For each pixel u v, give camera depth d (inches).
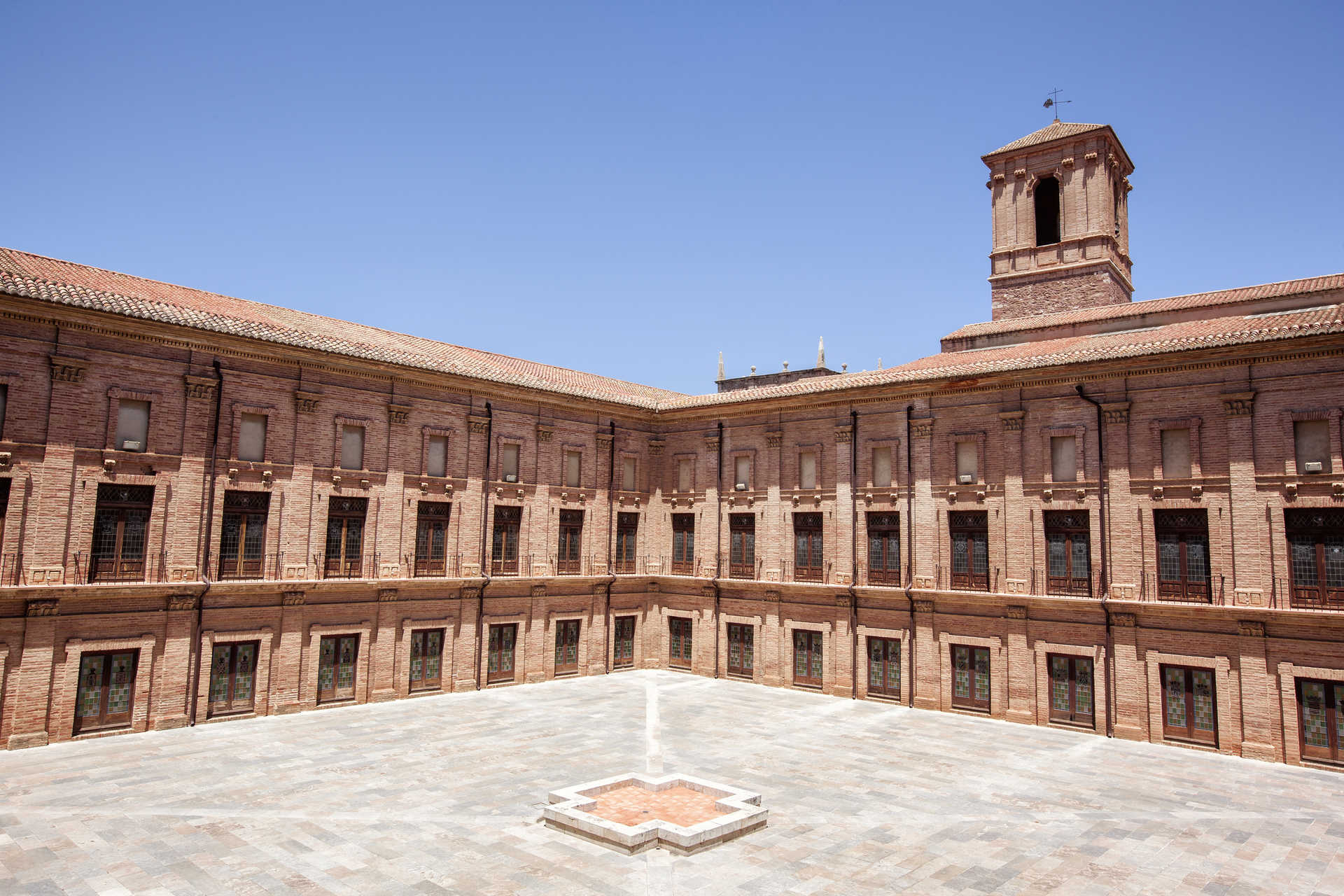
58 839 683.4
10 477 944.9
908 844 701.9
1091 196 1569.9
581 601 1523.1
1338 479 968.9
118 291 1125.7
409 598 1291.8
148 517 1049.5
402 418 1294.3
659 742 1035.3
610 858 657.0
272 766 897.5
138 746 968.3
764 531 1485.0
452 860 648.4
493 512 1398.9
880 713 1238.3
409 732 1067.9
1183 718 1060.5
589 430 1551.4
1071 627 1149.1
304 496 1181.7
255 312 1327.5
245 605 1124.5
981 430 1254.9
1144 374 1117.7
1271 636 999.6
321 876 617.6
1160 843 715.4
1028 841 716.0
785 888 608.7
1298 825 762.8
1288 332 993.5
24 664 946.1
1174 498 1082.7
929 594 1267.2
